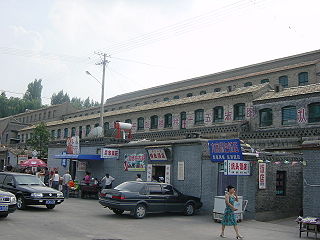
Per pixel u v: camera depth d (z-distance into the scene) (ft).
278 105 85.81
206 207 59.00
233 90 104.47
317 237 40.45
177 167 65.77
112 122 132.36
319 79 107.55
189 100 111.14
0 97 368.68
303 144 47.60
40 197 52.13
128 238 35.29
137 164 74.69
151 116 118.83
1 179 56.75
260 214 53.01
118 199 49.06
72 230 37.93
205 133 98.99
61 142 105.70
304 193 46.93
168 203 53.31
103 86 115.65
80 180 91.86
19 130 190.90
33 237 32.73
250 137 83.30
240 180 54.75
